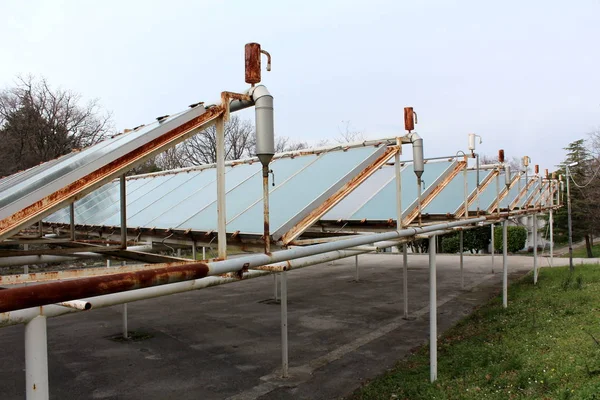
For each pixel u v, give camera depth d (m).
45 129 23.30
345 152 4.98
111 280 1.95
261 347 7.83
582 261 17.38
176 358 7.30
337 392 5.89
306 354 7.43
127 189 8.34
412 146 5.50
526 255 22.09
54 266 15.26
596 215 22.33
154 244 4.95
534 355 6.23
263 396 5.81
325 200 3.90
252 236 3.54
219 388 6.09
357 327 9.04
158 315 10.30
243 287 13.97
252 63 2.91
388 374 6.29
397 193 5.16
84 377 6.51
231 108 3.11
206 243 4.06
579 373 5.34
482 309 10.06
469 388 5.32
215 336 8.53
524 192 12.87
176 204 5.57
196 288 3.11
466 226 8.02
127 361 7.18
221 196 2.79
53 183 2.14
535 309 9.12
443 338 8.02
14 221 1.99
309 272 17.14
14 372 6.76
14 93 23.98
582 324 7.49
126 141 2.58
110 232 5.71
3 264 4.60
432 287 6.04
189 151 34.28
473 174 10.59
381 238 4.60
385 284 14.16
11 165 21.23
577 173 24.75
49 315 2.15
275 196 4.27
